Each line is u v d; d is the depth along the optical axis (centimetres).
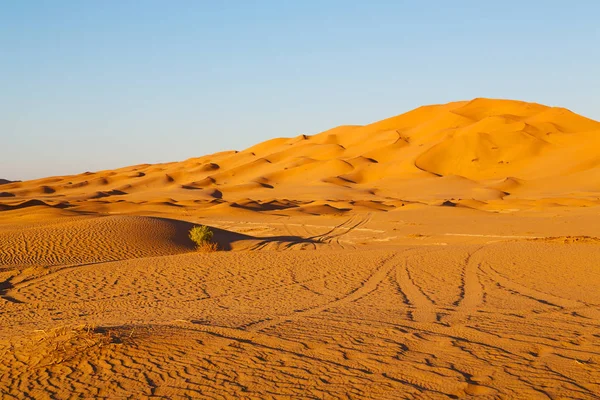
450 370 637
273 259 2031
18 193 17200
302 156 19125
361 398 563
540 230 3856
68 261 2412
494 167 14575
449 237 3628
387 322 923
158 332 811
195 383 616
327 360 687
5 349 741
